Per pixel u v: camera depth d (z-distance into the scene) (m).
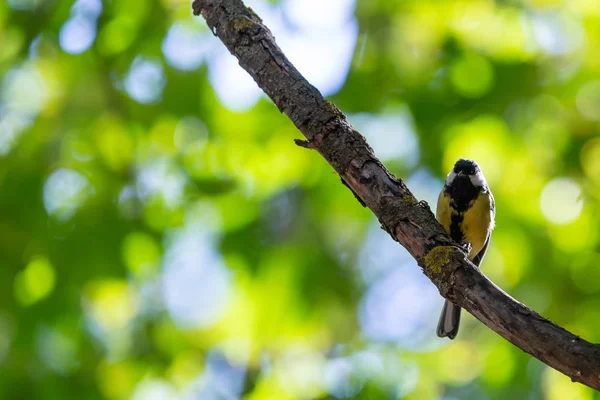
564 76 10.68
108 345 10.59
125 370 10.51
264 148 10.94
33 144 10.32
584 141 10.49
